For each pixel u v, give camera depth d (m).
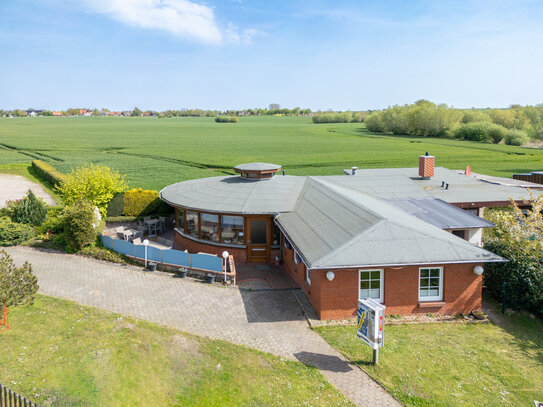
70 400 10.41
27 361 11.81
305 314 15.45
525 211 24.95
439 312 15.35
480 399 10.84
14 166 54.62
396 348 13.07
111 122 189.38
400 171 31.86
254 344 13.32
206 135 119.69
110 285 18.08
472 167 62.75
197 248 22.97
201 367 12.03
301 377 11.61
